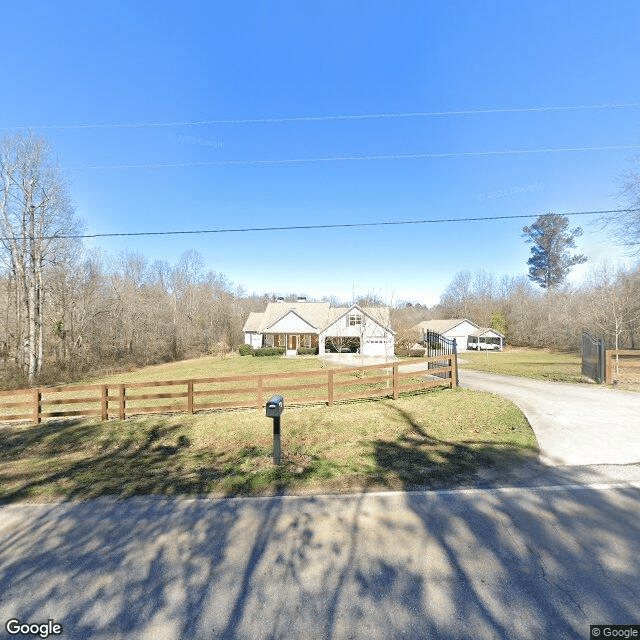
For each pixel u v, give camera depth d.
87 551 3.43
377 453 5.71
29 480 5.24
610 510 3.84
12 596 2.85
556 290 49.38
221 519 3.91
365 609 2.60
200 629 2.49
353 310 32.94
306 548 3.34
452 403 8.60
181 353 42.84
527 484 4.51
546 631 2.38
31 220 21.33
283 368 23.94
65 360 25.86
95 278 32.28
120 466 5.71
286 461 5.51
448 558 3.13
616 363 11.32
